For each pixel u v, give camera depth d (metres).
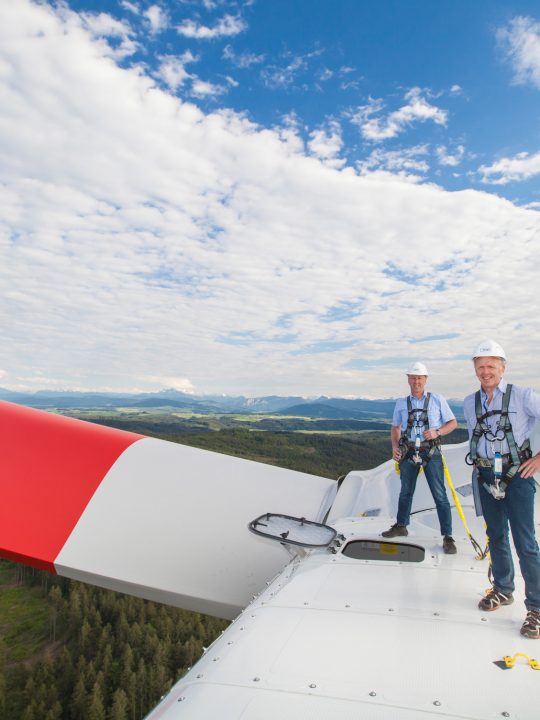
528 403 4.43
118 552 6.25
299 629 3.76
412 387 6.32
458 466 7.84
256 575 6.17
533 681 3.10
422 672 3.18
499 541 4.38
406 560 5.62
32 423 7.58
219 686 3.06
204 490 7.00
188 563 6.23
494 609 4.08
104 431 7.97
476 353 4.64
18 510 6.45
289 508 7.03
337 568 4.99
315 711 2.79
